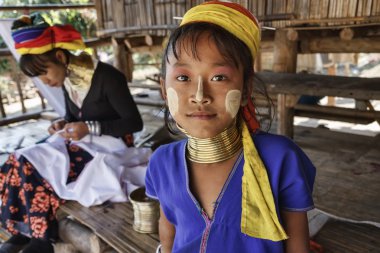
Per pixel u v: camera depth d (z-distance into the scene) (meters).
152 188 1.36
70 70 2.34
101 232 2.05
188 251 1.17
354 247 1.83
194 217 1.15
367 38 3.43
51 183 2.30
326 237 1.92
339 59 8.61
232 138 1.12
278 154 1.08
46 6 4.76
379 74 10.38
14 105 7.16
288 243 1.14
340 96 2.84
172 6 4.40
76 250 2.37
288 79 3.39
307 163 1.16
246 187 1.08
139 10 4.80
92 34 9.74
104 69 2.39
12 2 8.68
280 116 3.35
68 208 2.31
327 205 2.26
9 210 2.29
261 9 3.61
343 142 3.45
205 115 0.98
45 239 2.25
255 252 1.11
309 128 3.96
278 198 1.11
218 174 1.12
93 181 2.31
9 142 4.18
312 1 3.27
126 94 2.43
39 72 2.29
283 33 3.69
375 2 2.94
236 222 1.11
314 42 3.76
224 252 1.13
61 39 2.23
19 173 2.29
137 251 1.85
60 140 2.47
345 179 2.64
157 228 1.99
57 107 4.21
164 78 1.12
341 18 3.11
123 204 2.34
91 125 2.41
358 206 2.23
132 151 2.50
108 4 5.23
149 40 4.77
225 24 0.98
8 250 2.31
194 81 0.97
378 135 3.61
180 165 1.18
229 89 0.98
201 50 0.95
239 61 0.99
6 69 8.50
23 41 2.12
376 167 2.83
